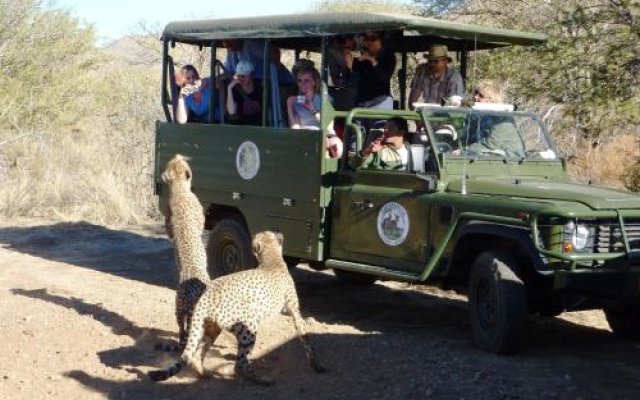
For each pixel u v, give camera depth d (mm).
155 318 7969
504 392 5879
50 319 7895
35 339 7289
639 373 6363
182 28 9422
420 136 8273
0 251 11703
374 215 7715
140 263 11055
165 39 9656
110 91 21688
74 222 13820
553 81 12125
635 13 12234
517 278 6676
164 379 5930
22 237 12711
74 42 21516
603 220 6586
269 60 8617
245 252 8867
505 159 7754
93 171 17047
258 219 8680
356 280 9969
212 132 9195
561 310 6988
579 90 11984
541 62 12164
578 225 6500
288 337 7258
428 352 6852
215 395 6012
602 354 6961
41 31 20797
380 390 6008
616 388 6004
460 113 7863
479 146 7797
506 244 6996
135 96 18438
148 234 13180
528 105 13820
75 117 21031
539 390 5910
